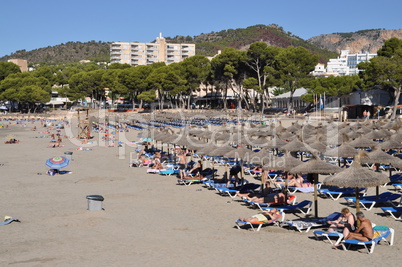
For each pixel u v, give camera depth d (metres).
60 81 138.50
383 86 62.84
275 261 10.43
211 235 13.00
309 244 11.91
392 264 10.07
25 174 25.98
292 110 79.25
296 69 75.56
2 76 127.44
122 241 12.34
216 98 117.88
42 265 10.22
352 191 17.91
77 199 18.77
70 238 12.69
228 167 26.88
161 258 10.71
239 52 86.06
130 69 103.44
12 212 16.27
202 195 19.36
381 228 11.78
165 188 21.20
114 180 23.70
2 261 10.55
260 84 82.81
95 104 120.69
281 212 14.70
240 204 17.41
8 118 105.19
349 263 10.22
